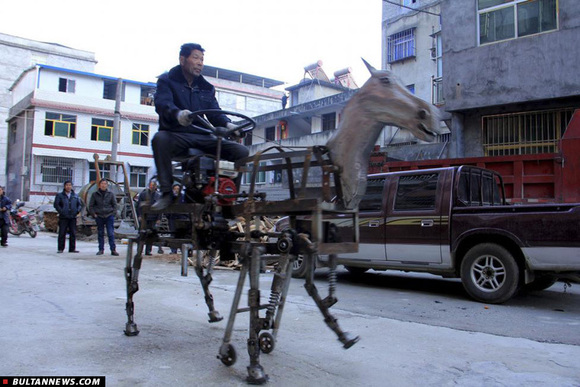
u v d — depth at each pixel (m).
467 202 6.42
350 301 5.91
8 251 10.60
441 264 6.27
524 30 12.20
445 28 13.43
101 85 32.94
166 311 4.90
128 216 16.38
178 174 4.03
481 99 12.67
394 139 18.00
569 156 8.07
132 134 34.03
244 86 40.06
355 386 2.86
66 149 31.11
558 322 4.89
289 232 2.93
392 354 3.55
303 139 24.41
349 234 7.14
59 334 3.86
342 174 2.97
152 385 2.81
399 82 2.92
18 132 33.16
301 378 2.98
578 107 11.59
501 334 4.31
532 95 11.88
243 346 3.69
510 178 8.74
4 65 38.31
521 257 5.77
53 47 40.34
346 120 3.01
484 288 5.93
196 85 3.81
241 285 3.05
